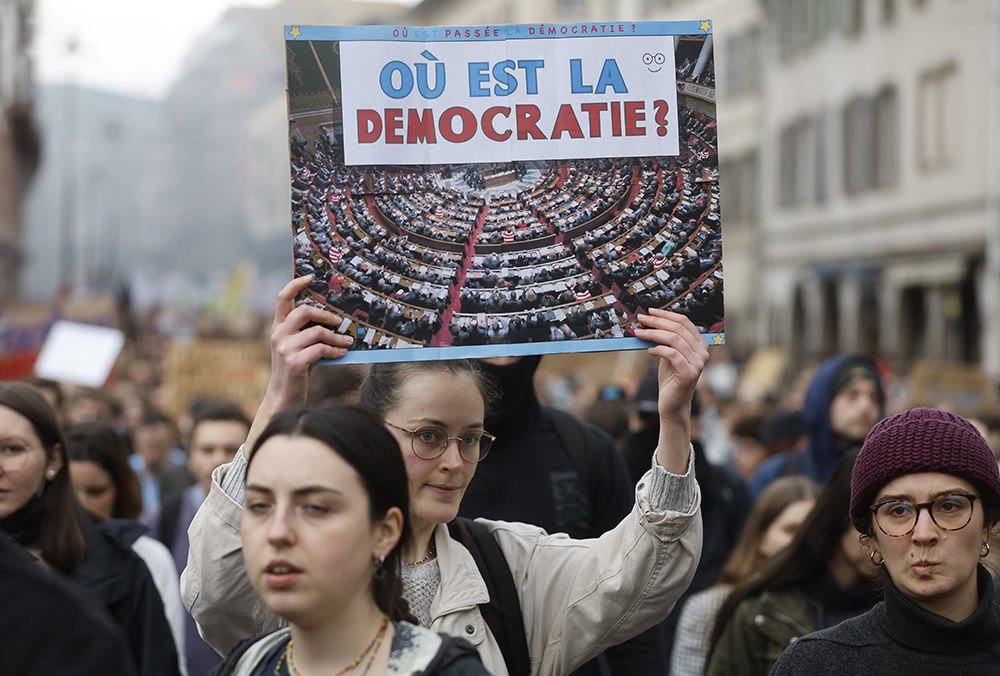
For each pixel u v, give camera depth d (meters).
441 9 39.50
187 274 86.69
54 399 6.20
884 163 24.88
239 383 13.41
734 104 33.09
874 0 25.06
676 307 2.67
